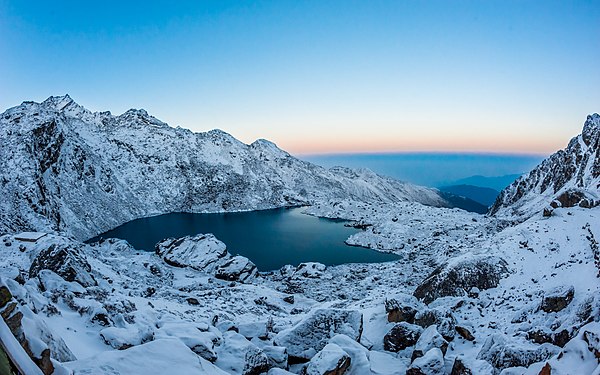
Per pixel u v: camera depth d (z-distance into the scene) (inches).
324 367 655.1
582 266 1289.4
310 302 2178.9
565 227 1788.9
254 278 2834.6
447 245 3075.8
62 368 420.5
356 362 711.1
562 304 1005.8
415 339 877.2
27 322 458.6
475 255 1724.9
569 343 541.6
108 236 4736.7
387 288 2351.1
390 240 4055.1
